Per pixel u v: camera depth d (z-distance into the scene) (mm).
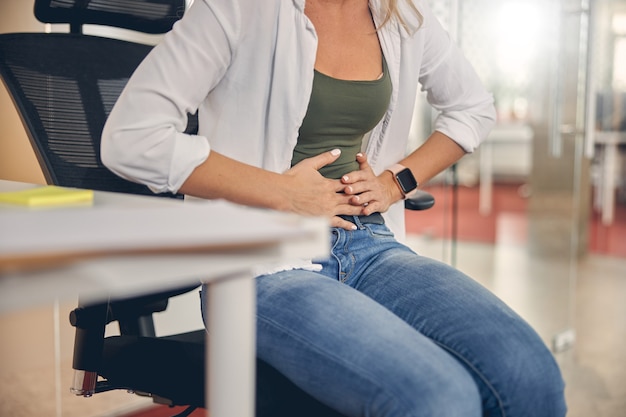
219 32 1195
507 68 3648
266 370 1075
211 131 1284
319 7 1343
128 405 2197
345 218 1331
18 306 489
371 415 950
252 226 604
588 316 3637
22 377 2031
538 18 3357
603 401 2430
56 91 1320
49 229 526
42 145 1293
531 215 4195
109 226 549
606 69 7066
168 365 1074
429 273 1248
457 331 1114
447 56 1587
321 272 1276
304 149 1320
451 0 2764
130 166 1116
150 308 1367
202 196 1174
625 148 8375
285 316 1061
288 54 1251
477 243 5359
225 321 669
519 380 1052
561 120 3336
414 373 955
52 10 1384
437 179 5012
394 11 1369
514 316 1154
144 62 1178
